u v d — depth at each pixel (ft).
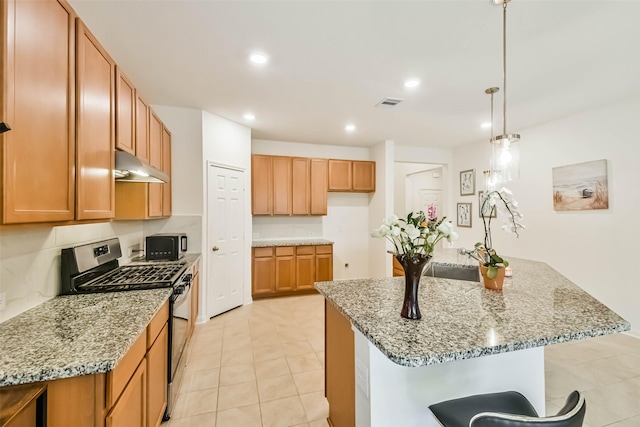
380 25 6.10
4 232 4.29
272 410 6.41
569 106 10.60
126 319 4.46
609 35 6.40
